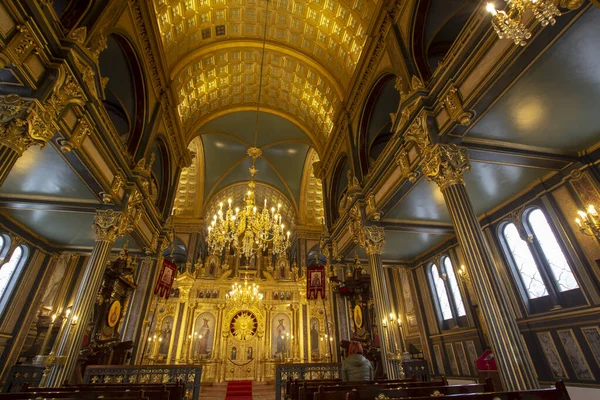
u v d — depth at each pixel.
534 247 9.86
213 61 16.72
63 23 7.22
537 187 9.72
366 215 12.22
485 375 10.57
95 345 10.48
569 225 8.71
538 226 9.85
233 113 21.19
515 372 5.15
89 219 12.05
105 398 4.23
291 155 26.17
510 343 5.34
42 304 13.92
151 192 13.34
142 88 11.88
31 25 5.64
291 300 25.30
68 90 6.69
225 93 19.27
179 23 13.88
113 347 11.23
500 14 4.33
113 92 11.77
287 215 30.64
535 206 9.85
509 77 5.98
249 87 19.73
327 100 17.77
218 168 26.77
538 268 9.64
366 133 14.02
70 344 8.15
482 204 11.07
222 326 23.72
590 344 8.09
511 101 6.62
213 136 24.02
